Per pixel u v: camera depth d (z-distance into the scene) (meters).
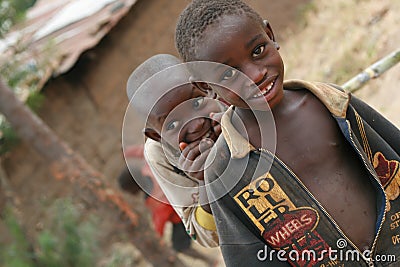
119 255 8.74
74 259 7.84
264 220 2.20
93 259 8.32
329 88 2.21
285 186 2.17
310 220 2.17
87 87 10.94
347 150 2.21
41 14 14.74
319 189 2.18
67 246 7.85
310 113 2.19
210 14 2.00
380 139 2.26
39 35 12.09
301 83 2.21
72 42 10.93
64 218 8.30
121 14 10.86
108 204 6.04
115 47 11.16
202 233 2.80
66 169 6.11
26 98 9.28
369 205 2.20
